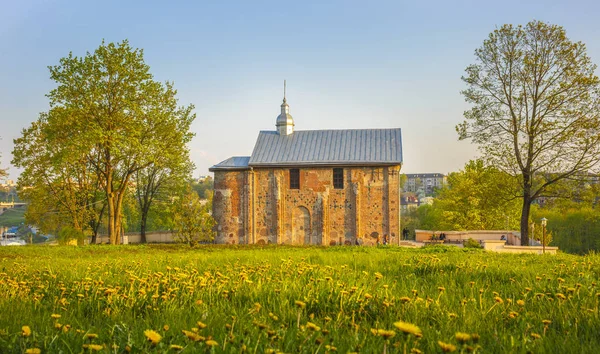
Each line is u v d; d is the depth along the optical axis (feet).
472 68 119.03
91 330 16.52
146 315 19.92
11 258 72.43
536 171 114.73
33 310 21.43
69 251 91.97
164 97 127.85
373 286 25.76
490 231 156.87
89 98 115.75
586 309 18.76
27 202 150.41
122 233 165.37
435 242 148.77
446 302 21.83
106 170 125.18
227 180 145.07
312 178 141.38
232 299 22.90
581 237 221.05
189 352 13.80
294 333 15.76
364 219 138.31
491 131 117.60
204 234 113.80
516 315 18.69
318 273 31.53
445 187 220.43
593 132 106.93
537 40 112.06
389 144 144.15
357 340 14.88
